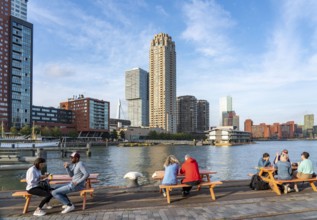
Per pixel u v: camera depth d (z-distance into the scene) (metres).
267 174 12.53
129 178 12.30
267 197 10.54
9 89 142.62
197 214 8.34
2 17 141.50
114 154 80.31
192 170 10.26
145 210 8.81
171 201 10.02
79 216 8.22
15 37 146.88
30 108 152.12
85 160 58.50
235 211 8.66
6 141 86.56
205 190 11.95
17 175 32.50
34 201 10.27
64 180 10.47
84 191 8.88
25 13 168.38
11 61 143.88
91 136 185.25
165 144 178.12
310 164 11.70
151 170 39.47
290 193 11.27
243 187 12.59
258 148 125.56
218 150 106.25
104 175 33.91
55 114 176.12
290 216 8.20
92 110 181.38
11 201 10.24
